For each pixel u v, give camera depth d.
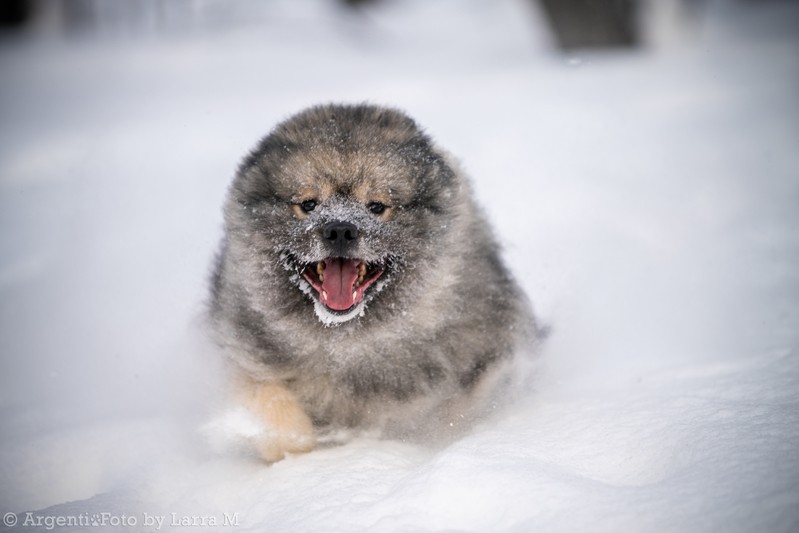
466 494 7.07
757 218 16.47
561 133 21.97
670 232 15.84
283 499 7.90
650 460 7.57
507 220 16.00
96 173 21.92
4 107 33.22
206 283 11.12
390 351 9.69
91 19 61.62
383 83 31.27
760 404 8.22
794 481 6.45
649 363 10.68
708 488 6.58
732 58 32.66
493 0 56.09
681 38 36.28
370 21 53.19
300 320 9.67
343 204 9.76
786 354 9.91
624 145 21.03
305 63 40.19
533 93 27.06
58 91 36.97
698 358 10.55
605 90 27.20
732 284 13.39
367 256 9.52
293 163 9.88
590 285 13.42
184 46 48.28
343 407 9.68
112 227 17.94
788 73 28.89
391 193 9.84
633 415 8.47
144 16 61.75
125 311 14.18
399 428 9.68
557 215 16.17
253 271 9.83
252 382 9.74
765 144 21.05
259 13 57.03
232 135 24.27
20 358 13.10
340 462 8.66
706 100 25.69
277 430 9.26
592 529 6.35
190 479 8.86
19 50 50.56
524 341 10.52
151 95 33.88
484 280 10.24
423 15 55.72
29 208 19.98
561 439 8.20
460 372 9.80
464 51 41.69
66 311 14.44
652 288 13.38
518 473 7.26
